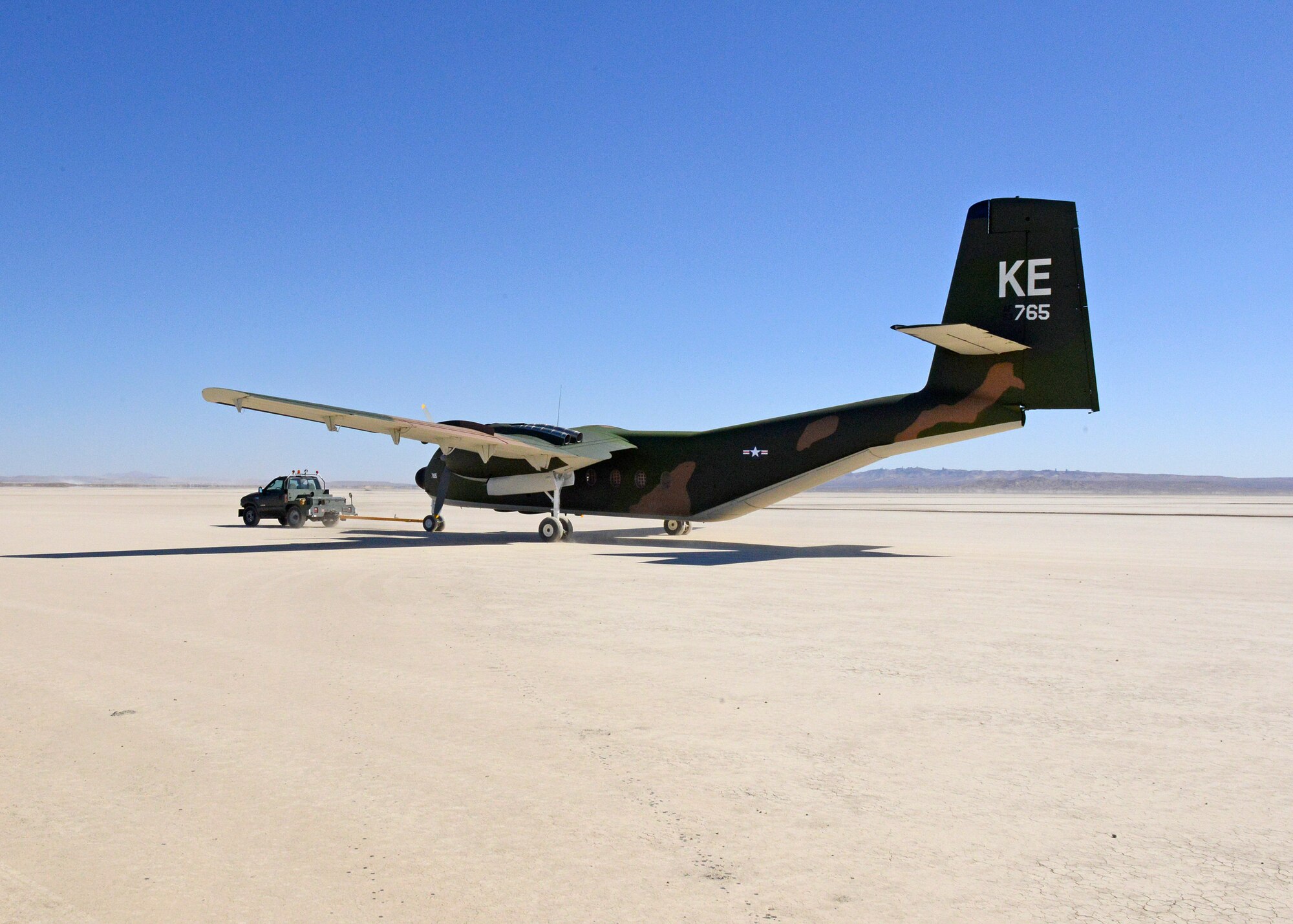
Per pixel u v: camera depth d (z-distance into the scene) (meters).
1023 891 3.60
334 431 19.77
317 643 8.85
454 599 11.99
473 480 24.64
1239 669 7.70
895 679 7.33
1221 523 36.62
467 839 4.13
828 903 3.50
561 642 8.90
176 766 5.14
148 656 8.23
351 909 3.47
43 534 25.53
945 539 25.33
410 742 5.61
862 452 19.59
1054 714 6.25
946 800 4.61
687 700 6.63
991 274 17.89
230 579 14.15
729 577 14.56
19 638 9.09
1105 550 21.03
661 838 4.14
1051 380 17.39
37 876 3.77
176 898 3.57
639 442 22.75
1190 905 3.48
